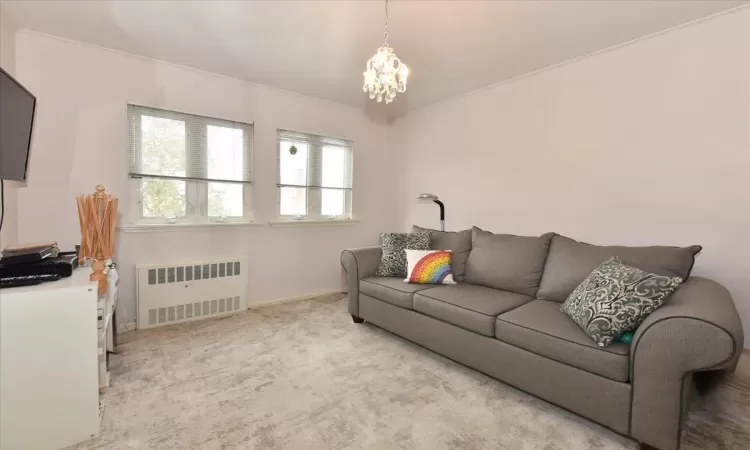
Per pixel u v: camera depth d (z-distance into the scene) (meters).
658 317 1.39
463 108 3.65
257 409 1.72
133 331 2.75
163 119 2.91
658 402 1.37
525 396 1.88
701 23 2.16
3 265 1.48
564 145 2.85
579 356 1.60
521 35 2.39
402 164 4.39
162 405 1.74
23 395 1.38
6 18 2.21
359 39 2.47
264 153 3.45
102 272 1.73
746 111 2.03
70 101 2.52
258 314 3.23
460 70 3.00
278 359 2.29
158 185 2.93
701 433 1.54
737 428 1.57
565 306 1.94
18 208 2.36
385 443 1.49
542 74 2.98
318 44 2.55
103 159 2.65
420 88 3.47
